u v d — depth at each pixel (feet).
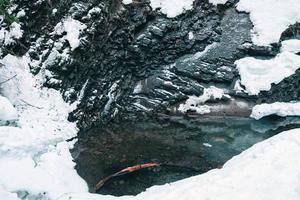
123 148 68.23
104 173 61.87
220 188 50.83
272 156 54.80
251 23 87.51
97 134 71.31
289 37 87.10
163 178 61.57
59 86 70.85
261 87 79.97
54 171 57.88
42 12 73.10
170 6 83.35
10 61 68.18
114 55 78.28
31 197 52.75
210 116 78.23
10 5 69.26
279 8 88.38
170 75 81.25
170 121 77.20
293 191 48.96
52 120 66.74
